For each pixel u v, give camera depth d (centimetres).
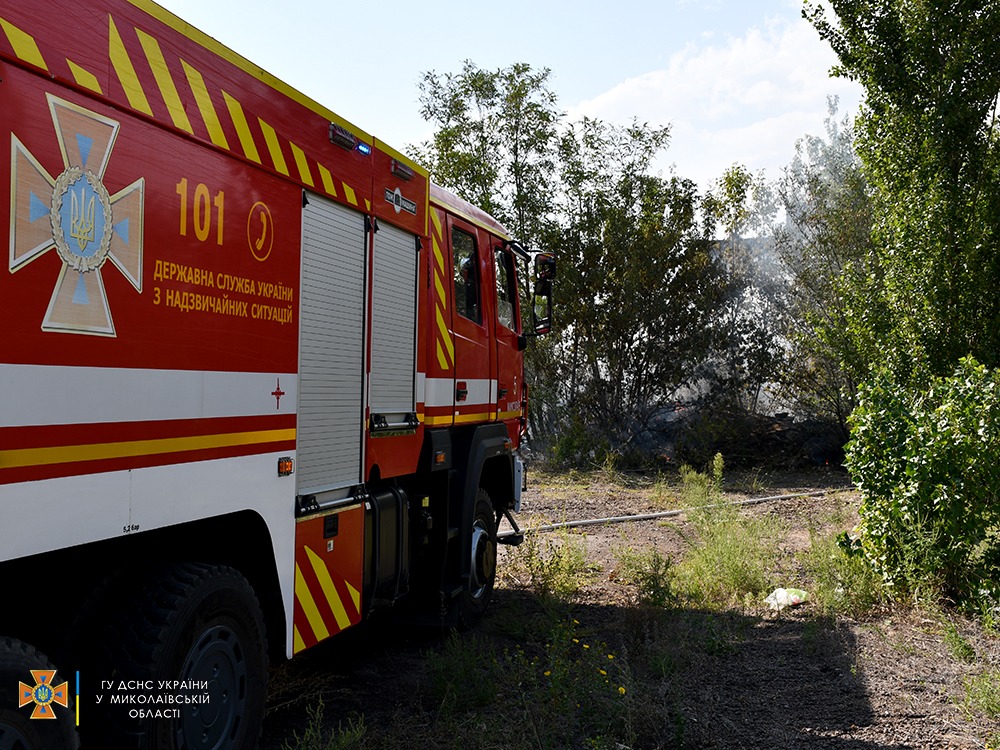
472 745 420
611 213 1956
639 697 468
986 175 1220
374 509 500
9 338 253
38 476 263
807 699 497
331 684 526
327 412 439
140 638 315
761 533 934
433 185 604
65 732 281
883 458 728
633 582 780
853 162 2045
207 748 346
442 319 605
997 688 488
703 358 1953
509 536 739
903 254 1264
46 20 270
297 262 409
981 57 1217
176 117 327
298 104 414
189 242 332
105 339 289
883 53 1263
